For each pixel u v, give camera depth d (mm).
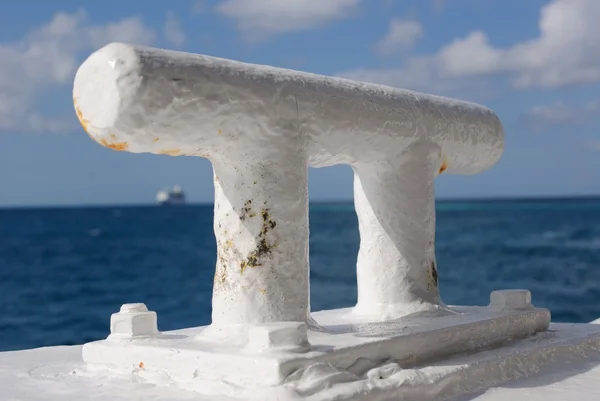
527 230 48688
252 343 3701
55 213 105125
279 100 4113
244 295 4074
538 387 4230
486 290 22219
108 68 3639
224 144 4004
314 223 63906
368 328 4379
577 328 5484
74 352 4879
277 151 4125
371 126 4652
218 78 3865
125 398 3611
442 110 5258
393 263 4949
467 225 54562
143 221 76125
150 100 3637
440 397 3922
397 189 4961
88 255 39125
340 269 29109
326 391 3480
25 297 24219
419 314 4852
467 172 5738
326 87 4449
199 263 34406
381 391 3633
